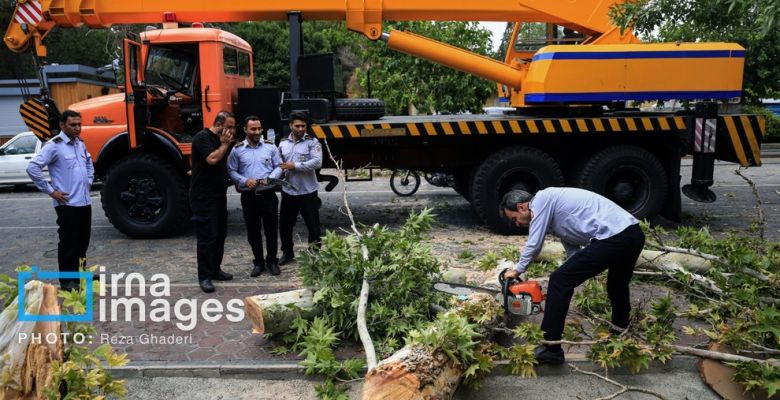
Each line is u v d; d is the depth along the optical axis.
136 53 7.80
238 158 6.03
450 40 14.15
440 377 3.36
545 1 8.16
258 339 4.55
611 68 7.62
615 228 3.85
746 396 3.74
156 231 7.91
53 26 8.14
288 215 6.46
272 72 27.28
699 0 7.18
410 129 7.69
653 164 8.12
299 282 5.93
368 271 4.38
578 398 3.62
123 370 3.99
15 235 8.56
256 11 8.02
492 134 7.99
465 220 9.11
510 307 4.03
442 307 4.57
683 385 3.90
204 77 7.82
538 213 3.95
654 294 5.38
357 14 8.02
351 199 11.20
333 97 7.81
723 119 8.05
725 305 4.48
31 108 8.63
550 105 8.02
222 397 3.77
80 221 5.65
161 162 7.83
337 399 3.64
